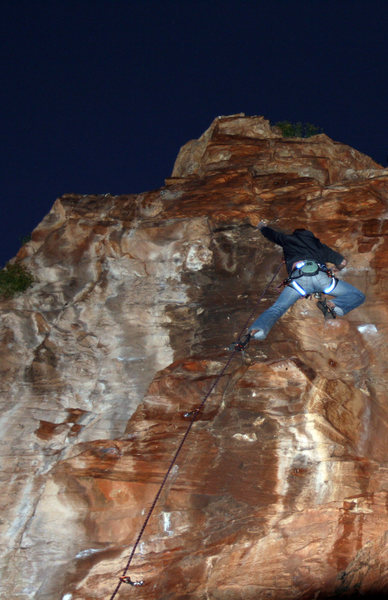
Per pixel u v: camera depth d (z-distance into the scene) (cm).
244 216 999
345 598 668
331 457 677
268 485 673
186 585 651
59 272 980
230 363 766
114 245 981
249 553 658
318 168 1175
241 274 919
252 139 1260
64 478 692
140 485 684
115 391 820
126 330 885
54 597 644
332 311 670
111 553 661
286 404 707
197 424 720
